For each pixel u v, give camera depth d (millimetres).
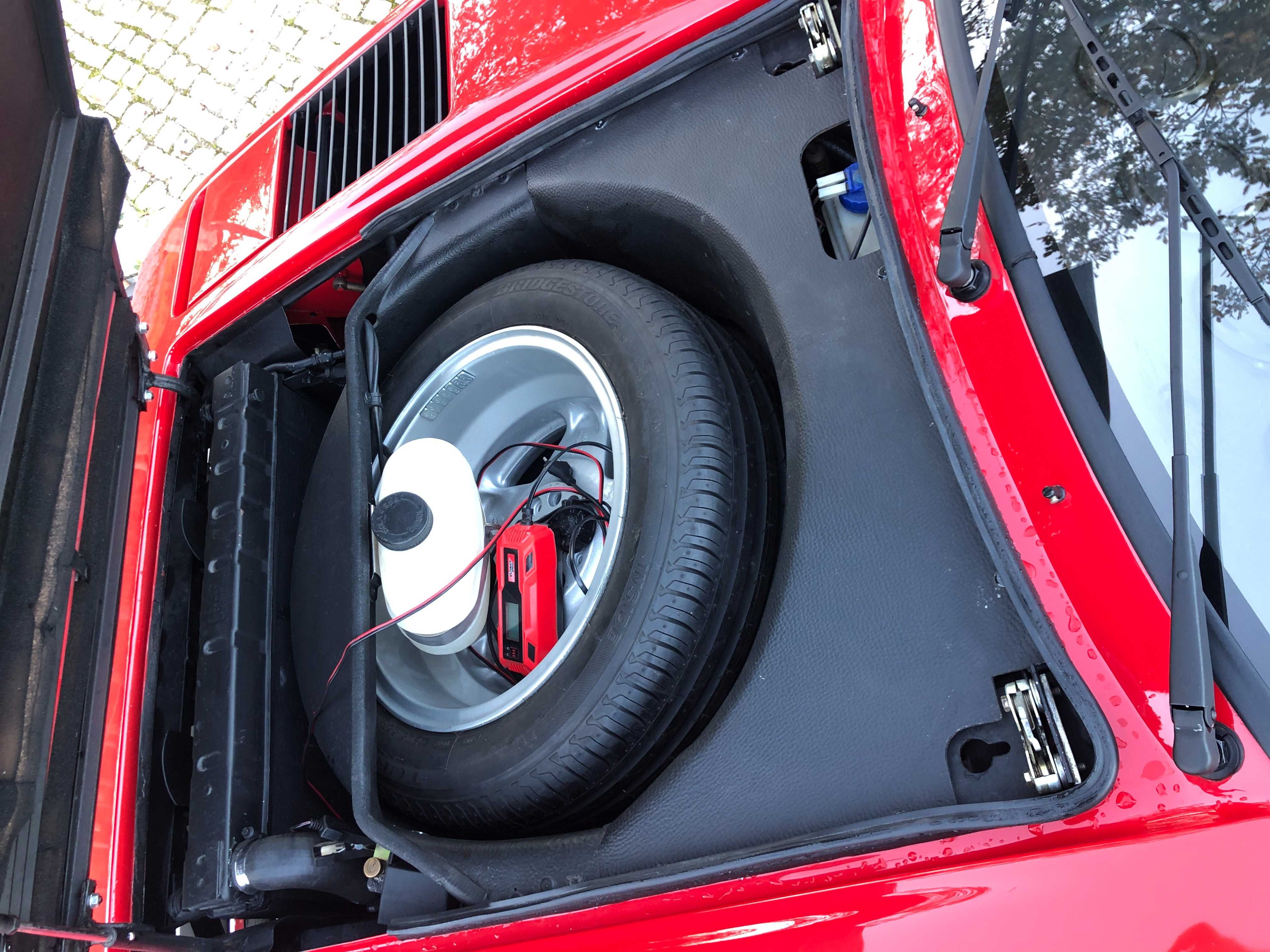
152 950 1555
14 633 1222
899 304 1358
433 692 1843
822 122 1608
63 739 1379
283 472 2061
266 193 2186
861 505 1372
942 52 1464
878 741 1271
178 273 2256
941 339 1367
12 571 1234
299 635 1901
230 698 1795
